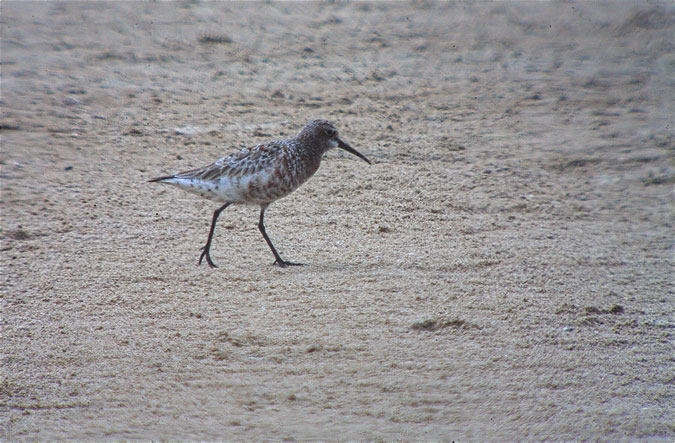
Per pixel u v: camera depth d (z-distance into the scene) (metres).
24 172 14.95
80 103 19.77
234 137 17.81
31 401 7.72
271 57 25.47
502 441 7.26
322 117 19.81
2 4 29.39
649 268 11.99
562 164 17.56
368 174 16.08
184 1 31.80
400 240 12.66
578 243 13.05
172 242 12.23
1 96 19.72
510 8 33.09
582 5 33.47
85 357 8.55
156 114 19.30
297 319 9.55
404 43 28.11
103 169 15.47
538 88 23.55
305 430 7.38
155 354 8.66
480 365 8.59
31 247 11.62
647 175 17.08
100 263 11.19
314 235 12.82
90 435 7.22
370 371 8.43
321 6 32.34
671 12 32.12
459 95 22.69
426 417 7.63
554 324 9.62
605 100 22.52
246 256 11.80
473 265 11.60
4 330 9.03
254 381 8.20
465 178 16.22
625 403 7.93
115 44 25.69
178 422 7.48
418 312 9.80
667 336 9.45
